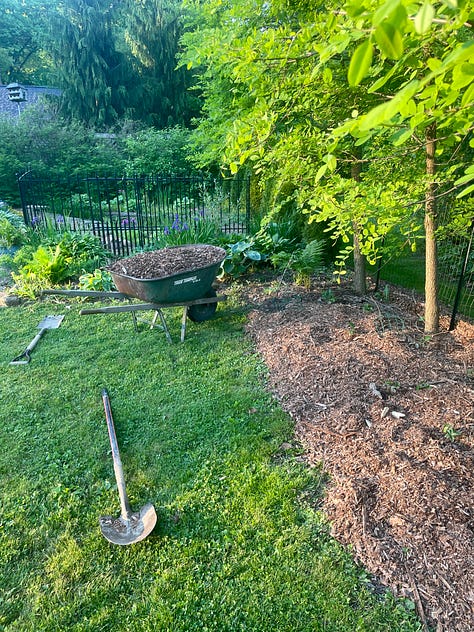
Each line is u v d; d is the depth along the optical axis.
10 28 26.17
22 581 2.06
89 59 18.50
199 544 2.23
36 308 5.49
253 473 2.70
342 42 1.19
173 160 15.77
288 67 3.12
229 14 3.69
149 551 2.20
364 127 0.87
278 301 5.27
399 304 5.21
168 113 20.30
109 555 2.19
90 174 14.95
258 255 5.94
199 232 6.82
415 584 1.93
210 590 1.99
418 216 3.99
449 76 1.48
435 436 2.66
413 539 2.09
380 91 3.55
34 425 3.22
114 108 19.81
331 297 5.29
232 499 2.50
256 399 3.46
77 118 18.28
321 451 2.80
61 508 2.48
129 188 14.38
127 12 19.28
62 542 2.27
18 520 2.41
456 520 2.11
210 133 9.05
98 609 1.93
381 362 3.60
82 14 18.45
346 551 2.14
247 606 1.92
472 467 2.39
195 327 4.83
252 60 2.82
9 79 26.61
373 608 1.87
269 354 4.09
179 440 3.03
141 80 19.94
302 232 6.45
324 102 3.68
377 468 2.50
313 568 2.07
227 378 3.78
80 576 2.08
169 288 4.21
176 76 19.61
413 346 3.93
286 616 1.87
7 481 2.70
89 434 3.11
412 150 3.62
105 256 7.25
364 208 3.10
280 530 2.29
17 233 8.53
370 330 4.25
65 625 1.87
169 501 2.51
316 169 3.69
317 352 3.86
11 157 13.66
